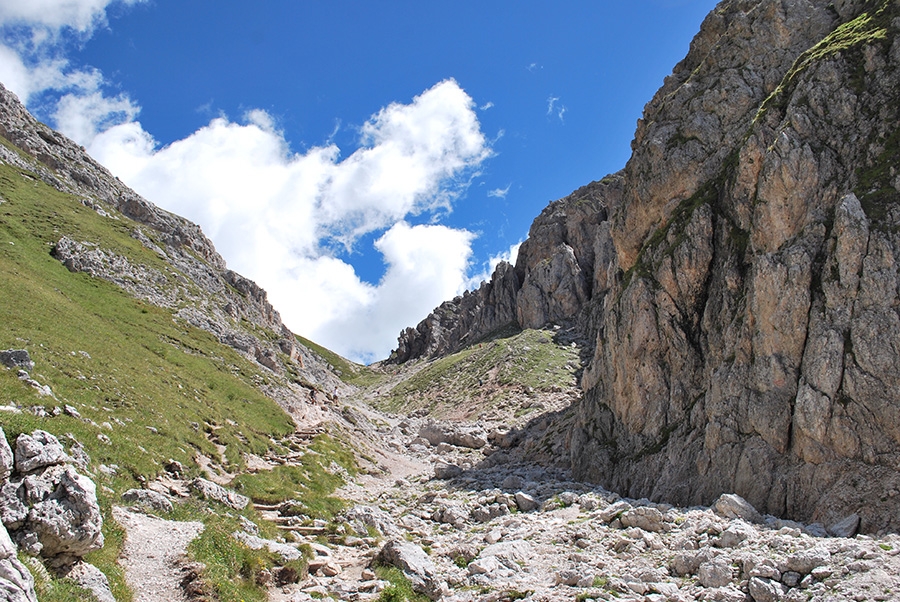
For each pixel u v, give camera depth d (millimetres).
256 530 26938
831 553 22469
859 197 32938
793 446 31531
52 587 14555
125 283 70188
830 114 36938
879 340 29641
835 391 30219
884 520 26297
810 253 33781
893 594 18844
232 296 99000
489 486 49969
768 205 37250
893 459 27719
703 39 58688
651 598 21484
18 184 81000
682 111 52062
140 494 24125
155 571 18844
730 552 24406
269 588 21672
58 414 28141
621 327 48062
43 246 66750
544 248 142500
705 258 43625
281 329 115625
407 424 93562
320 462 50719
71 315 48031
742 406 34875
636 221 52688
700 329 43500
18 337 36188
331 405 74562
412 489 52125
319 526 31859
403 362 199250
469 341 154750
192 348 61531
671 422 42594
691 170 48281
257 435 48875
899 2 37812
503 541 31609
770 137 39906
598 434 49469
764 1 50000
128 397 37062
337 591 22453
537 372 103812
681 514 31594
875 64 36500
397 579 24062
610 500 38625
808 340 32438
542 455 61312
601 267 121312
